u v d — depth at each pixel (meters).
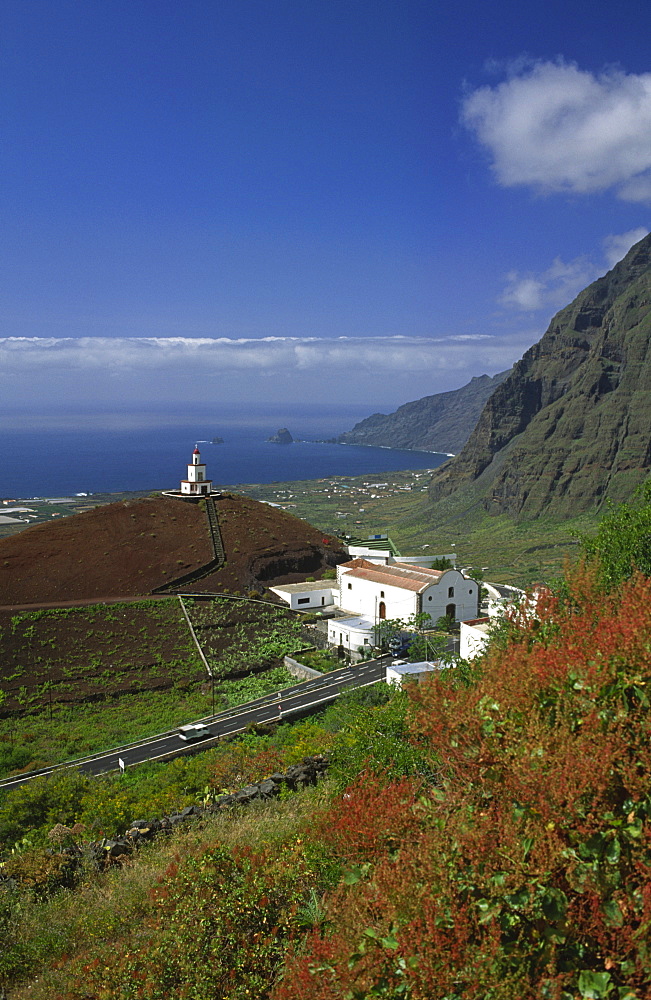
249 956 9.44
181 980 9.52
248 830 14.95
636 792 6.84
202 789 25.94
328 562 95.19
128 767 40.91
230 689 57.50
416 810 8.73
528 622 11.20
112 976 10.03
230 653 65.06
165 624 69.75
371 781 10.68
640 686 7.62
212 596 77.75
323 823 11.00
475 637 49.75
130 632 67.38
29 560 79.75
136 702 55.19
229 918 10.00
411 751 14.09
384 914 7.38
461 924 6.70
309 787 18.25
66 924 12.64
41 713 52.81
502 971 6.41
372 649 64.38
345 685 55.19
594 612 9.95
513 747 7.78
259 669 62.31
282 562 90.00
